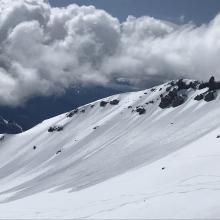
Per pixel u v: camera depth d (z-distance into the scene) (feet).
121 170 577.43
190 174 304.09
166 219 214.90
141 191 301.84
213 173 287.89
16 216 309.83
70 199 364.17
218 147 374.22
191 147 441.27
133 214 236.84
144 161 595.88
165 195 259.39
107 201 301.22
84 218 257.14
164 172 343.05
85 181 553.23
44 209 330.75
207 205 217.77
